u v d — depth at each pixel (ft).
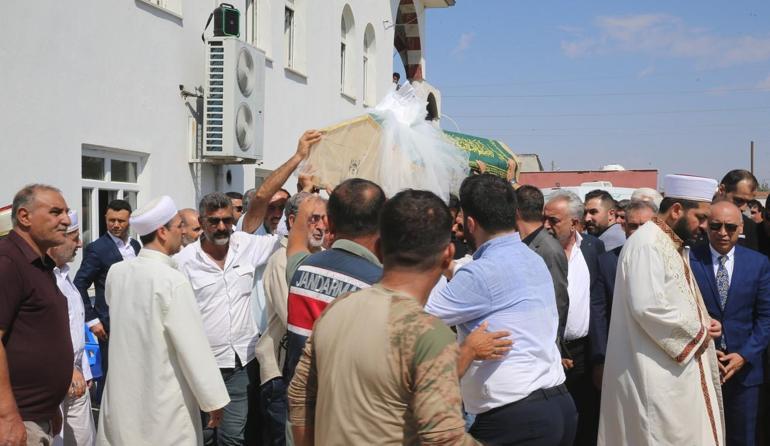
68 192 23.25
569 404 11.97
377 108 15.20
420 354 7.32
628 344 14.38
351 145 14.56
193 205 30.83
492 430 11.55
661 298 13.58
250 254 17.66
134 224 14.49
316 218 12.98
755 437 16.88
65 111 23.08
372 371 7.47
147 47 27.32
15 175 21.08
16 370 12.51
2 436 11.62
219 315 17.04
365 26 54.70
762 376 16.74
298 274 11.05
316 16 44.91
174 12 28.89
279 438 15.34
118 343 14.24
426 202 8.09
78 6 23.53
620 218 28.02
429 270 8.11
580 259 18.07
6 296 12.30
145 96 27.30
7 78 20.75
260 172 38.58
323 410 7.87
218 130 30.42
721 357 16.43
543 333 11.71
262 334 16.35
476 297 11.39
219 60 30.37
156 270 14.08
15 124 21.07
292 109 41.27
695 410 13.88
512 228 12.06
